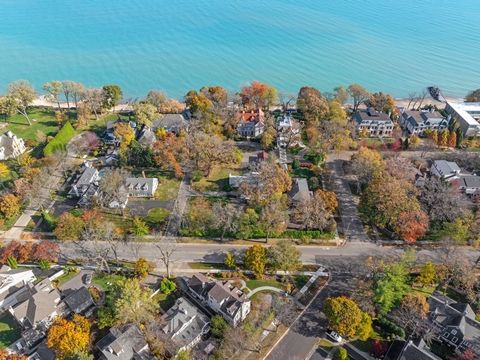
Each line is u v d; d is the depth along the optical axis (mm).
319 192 121750
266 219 111438
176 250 111188
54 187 136625
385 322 88750
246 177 135250
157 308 92312
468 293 95250
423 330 87688
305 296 98188
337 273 104938
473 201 127875
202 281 95625
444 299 93375
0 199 120125
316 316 93125
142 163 146500
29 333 84938
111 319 85875
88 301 92250
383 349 84375
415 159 148250
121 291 86562
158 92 188875
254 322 90125
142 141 156750
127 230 117375
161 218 122938
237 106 188625
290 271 104000
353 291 97375
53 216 122062
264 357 83562
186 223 118188
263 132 163625
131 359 80312
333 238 116375
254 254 100500
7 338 86375
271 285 100625
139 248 111500
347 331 83938
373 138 170000
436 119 168000
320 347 86188
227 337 84312
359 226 121500
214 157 141375
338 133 152625
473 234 109750
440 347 87000
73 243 112812
